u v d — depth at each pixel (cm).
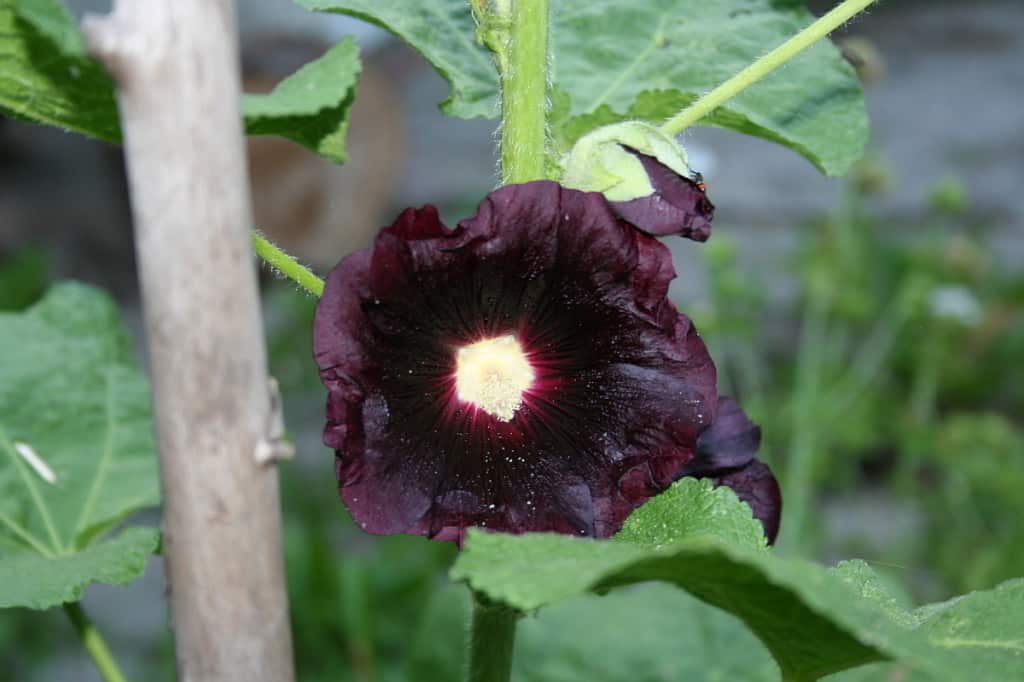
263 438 46
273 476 46
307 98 61
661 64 69
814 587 44
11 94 57
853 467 189
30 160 265
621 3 69
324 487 185
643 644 89
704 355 54
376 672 136
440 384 54
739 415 59
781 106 68
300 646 139
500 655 60
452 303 53
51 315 80
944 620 53
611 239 52
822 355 194
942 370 203
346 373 52
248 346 45
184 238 45
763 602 48
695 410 54
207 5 44
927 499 179
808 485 154
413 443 53
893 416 182
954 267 175
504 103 56
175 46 44
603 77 69
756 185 268
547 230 52
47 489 76
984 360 214
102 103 57
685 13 69
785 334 210
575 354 54
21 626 160
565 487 54
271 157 218
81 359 79
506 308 54
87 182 264
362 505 52
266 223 223
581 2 69
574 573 45
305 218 225
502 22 56
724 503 53
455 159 283
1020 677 50
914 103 317
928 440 175
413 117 300
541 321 54
